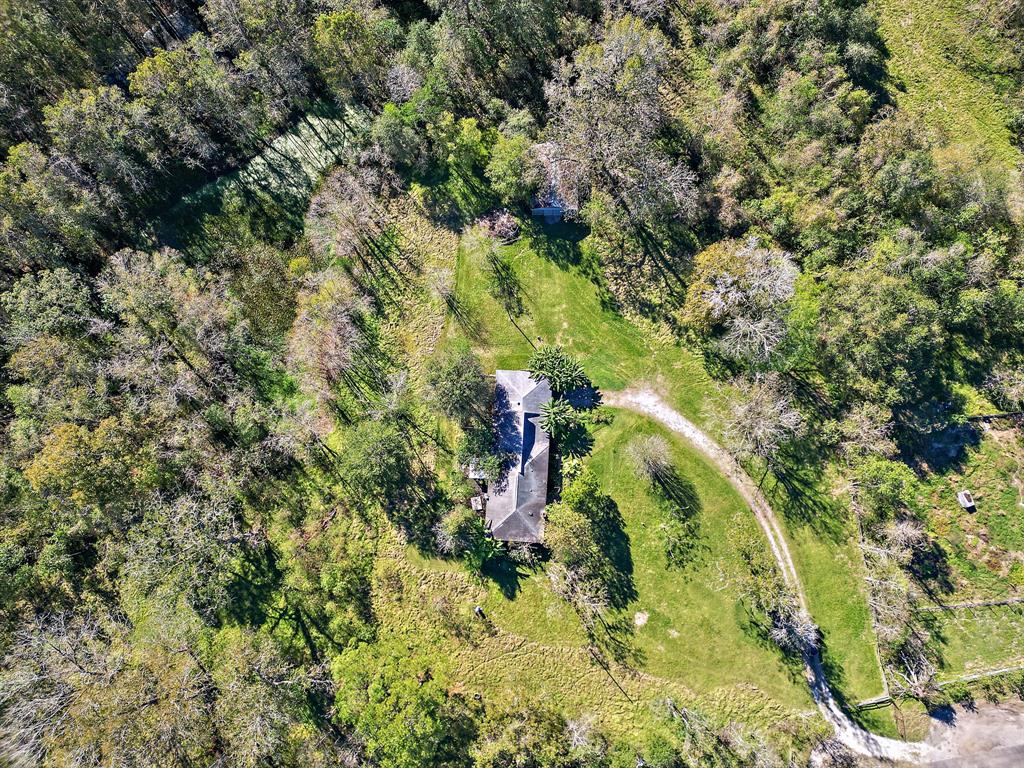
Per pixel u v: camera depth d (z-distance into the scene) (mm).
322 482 47969
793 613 40750
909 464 43344
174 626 42938
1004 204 42375
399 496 46781
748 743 39000
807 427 44000
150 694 39469
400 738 36969
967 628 40750
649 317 47125
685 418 45406
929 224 42188
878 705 40125
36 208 45625
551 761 40188
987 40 47406
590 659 42969
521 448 43156
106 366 44969
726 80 49000
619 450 45156
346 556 46281
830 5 46156
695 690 41625
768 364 43094
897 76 48188
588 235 49000
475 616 44344
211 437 47625
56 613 45500
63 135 45594
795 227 44406
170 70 47562
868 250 42906
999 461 42500
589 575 43562
